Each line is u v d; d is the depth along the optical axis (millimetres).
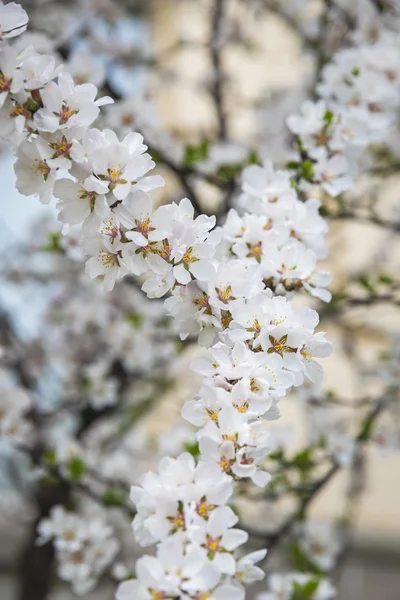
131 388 1209
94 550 741
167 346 1065
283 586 686
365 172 811
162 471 462
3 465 1211
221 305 482
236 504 730
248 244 528
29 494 1171
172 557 437
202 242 482
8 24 485
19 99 478
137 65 1153
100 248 484
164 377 1177
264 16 1229
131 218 475
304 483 750
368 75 681
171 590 431
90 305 1116
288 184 565
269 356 466
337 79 696
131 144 482
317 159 615
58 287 1216
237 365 463
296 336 474
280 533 731
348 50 712
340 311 881
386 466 1901
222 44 1189
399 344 990
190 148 821
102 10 1104
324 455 742
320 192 667
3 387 801
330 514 1692
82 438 1119
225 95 1271
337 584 1093
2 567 1772
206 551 444
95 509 1017
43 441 1050
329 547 858
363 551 1884
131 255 478
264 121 1099
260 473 461
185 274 477
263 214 549
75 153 470
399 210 976
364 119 636
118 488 858
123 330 1040
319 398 820
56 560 1108
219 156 824
